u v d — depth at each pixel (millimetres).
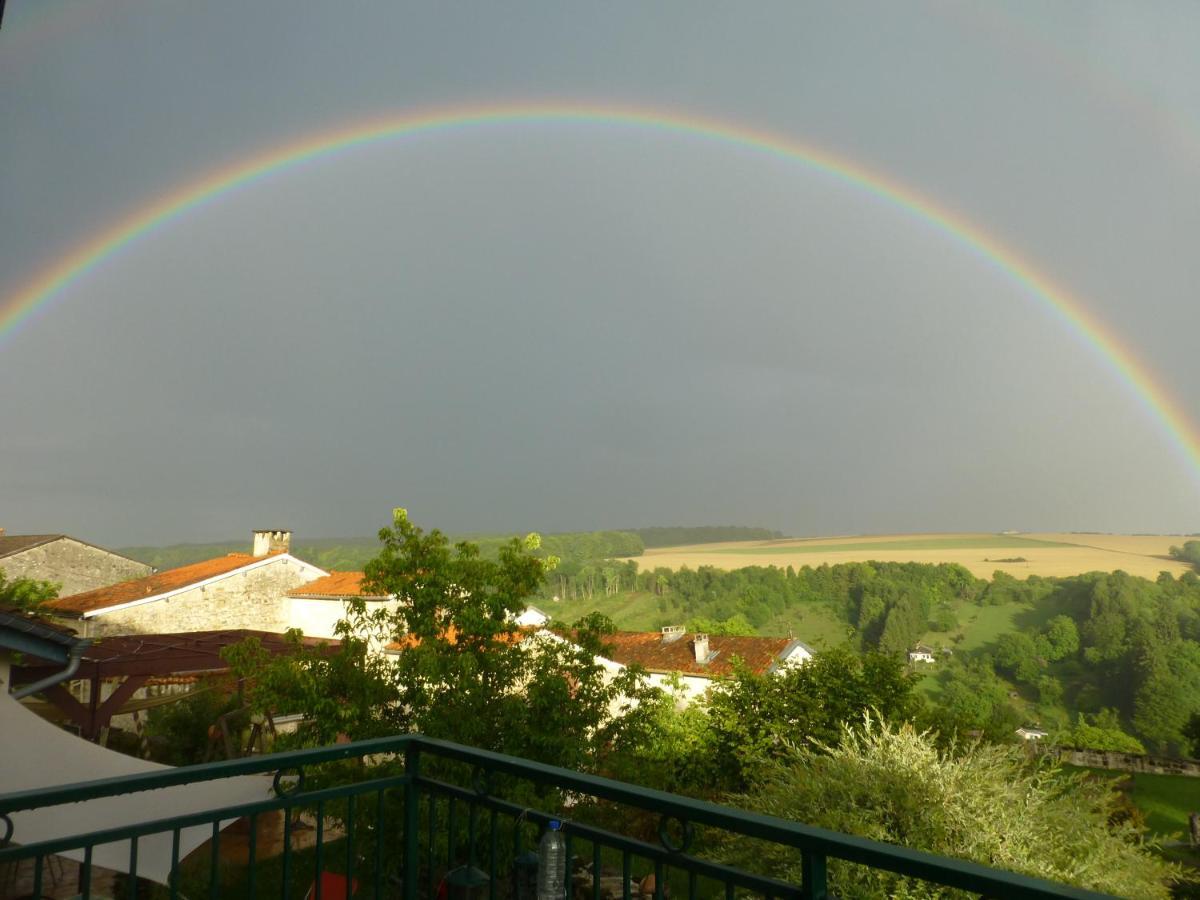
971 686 86875
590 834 3107
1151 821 23578
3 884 9828
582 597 138250
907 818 10680
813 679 21578
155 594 35250
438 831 10312
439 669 12508
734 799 16406
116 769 10180
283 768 3424
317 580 41625
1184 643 77938
